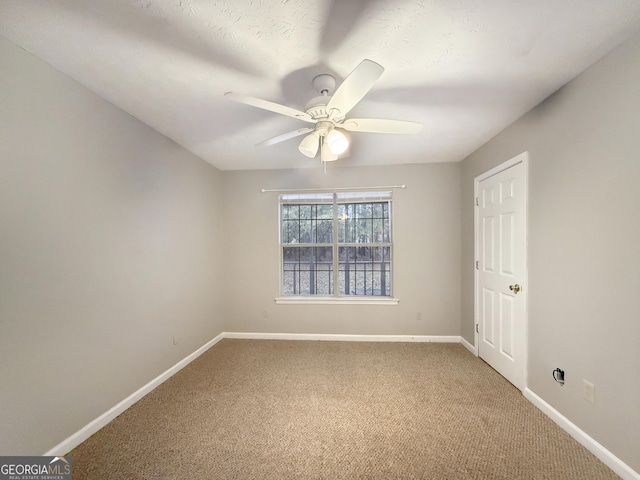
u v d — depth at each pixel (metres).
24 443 1.39
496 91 1.80
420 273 3.44
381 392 2.24
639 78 1.30
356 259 3.63
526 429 1.77
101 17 1.18
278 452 1.60
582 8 1.14
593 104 1.54
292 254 3.71
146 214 2.25
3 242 1.31
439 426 1.81
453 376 2.51
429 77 1.63
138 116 2.11
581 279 1.63
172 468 1.48
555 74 1.62
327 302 3.54
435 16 1.18
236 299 3.64
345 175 3.55
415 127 1.72
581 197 1.62
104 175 1.85
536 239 2.02
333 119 1.63
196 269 3.01
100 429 1.79
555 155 1.82
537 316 2.01
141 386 2.19
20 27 1.23
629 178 1.35
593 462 1.49
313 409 2.02
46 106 1.49
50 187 1.51
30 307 1.42
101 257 1.83
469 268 3.14
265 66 1.51
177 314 2.66
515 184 2.26
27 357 1.41
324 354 3.04
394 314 3.47
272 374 2.57
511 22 1.22
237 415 1.95
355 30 1.26
